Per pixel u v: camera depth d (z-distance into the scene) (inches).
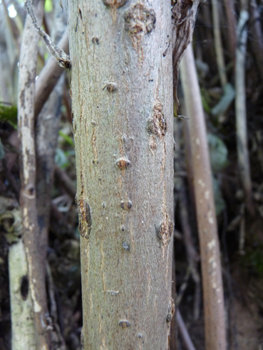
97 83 6.7
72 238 17.3
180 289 19.2
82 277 7.5
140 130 6.7
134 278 6.9
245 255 19.1
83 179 7.1
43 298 11.5
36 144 14.3
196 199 13.9
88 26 6.7
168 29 7.1
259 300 17.8
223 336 13.1
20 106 11.7
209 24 19.5
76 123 7.2
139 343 7.0
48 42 7.3
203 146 13.9
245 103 20.5
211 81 21.9
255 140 20.4
